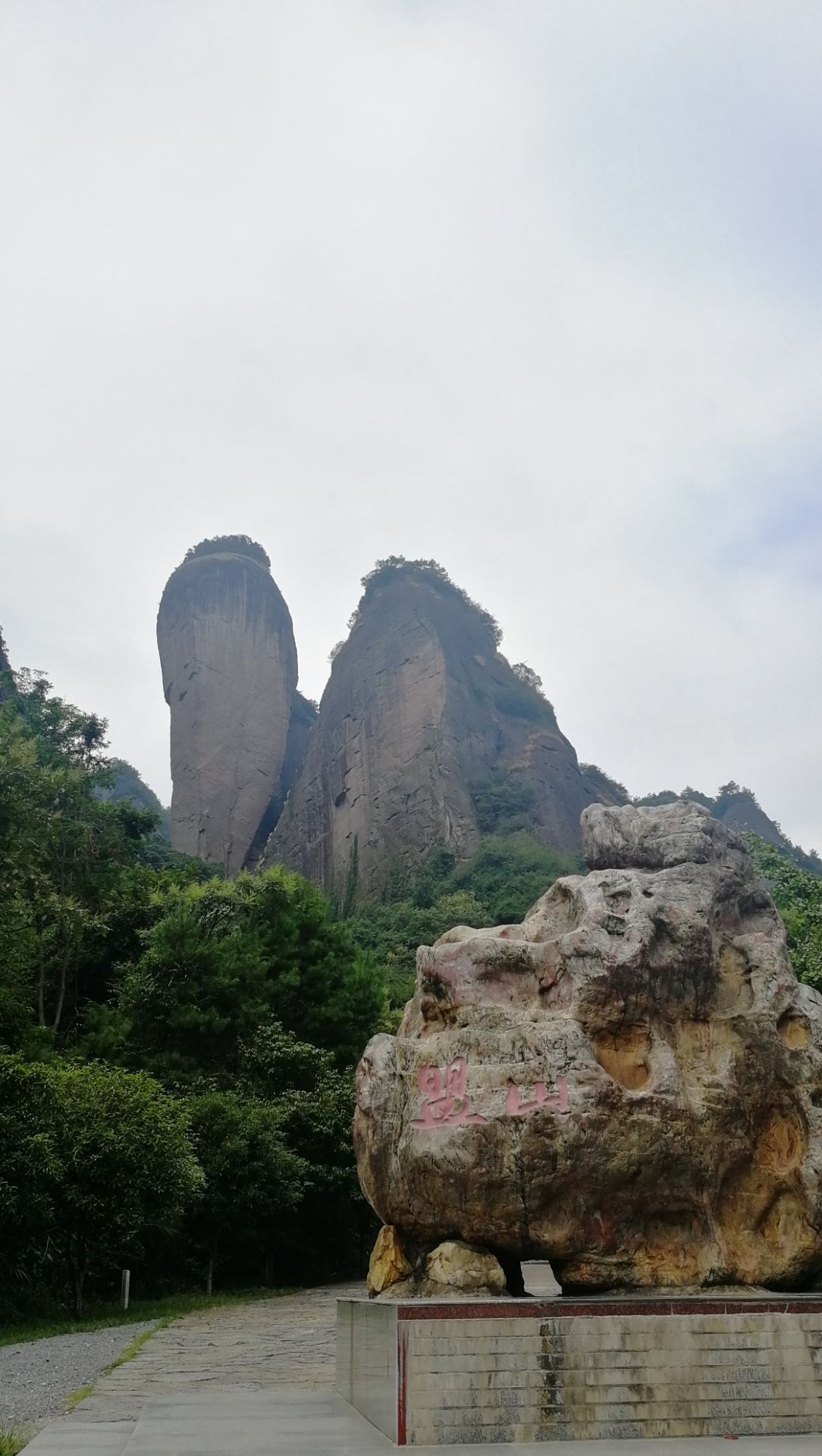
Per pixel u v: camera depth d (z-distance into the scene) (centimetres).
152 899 3769
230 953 3241
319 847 11012
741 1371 820
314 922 3741
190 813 11425
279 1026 3080
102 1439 812
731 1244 944
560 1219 907
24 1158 1791
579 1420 791
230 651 12319
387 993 3894
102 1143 1939
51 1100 1927
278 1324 1792
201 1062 3034
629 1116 912
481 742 11000
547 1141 900
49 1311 2008
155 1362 1298
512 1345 800
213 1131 2456
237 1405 970
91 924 3459
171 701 12250
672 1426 801
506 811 10275
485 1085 936
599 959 974
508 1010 983
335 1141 2859
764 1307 838
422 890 9131
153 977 3102
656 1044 964
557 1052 928
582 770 12588
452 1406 783
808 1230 947
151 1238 2469
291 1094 2884
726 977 1050
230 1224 2659
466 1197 916
